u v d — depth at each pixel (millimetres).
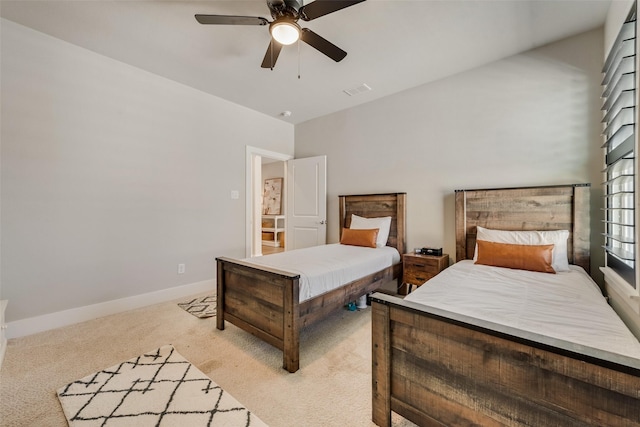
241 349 2080
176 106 3229
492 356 946
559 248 2201
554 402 835
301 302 1893
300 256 2691
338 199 4156
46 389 1600
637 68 1391
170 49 2559
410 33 2316
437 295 1545
